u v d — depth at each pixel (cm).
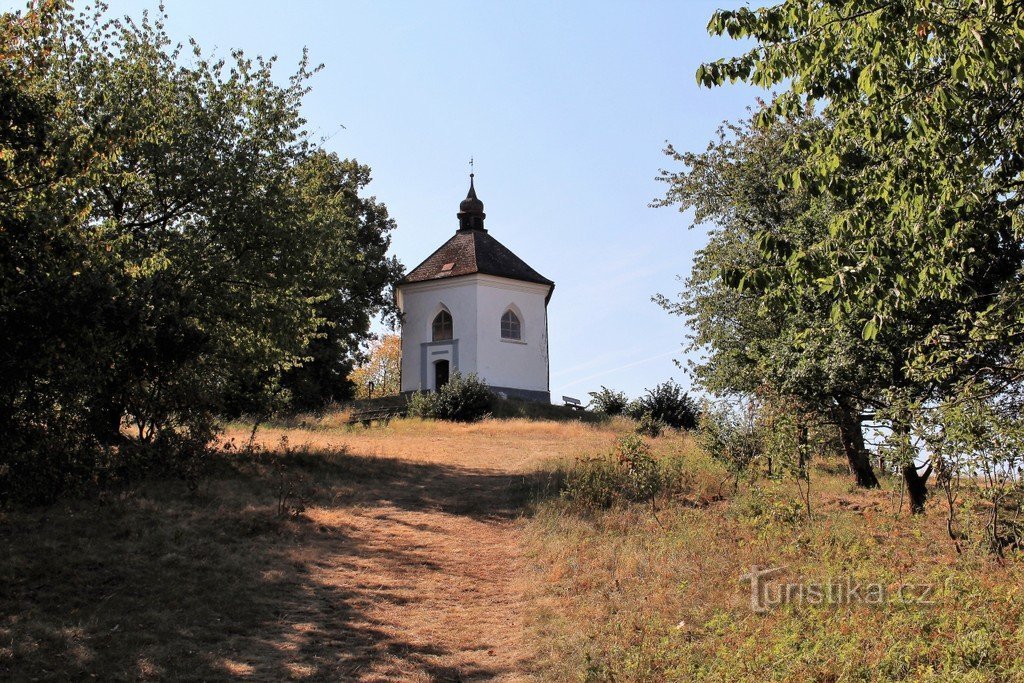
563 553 1271
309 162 2330
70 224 1263
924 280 945
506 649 903
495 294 4438
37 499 1327
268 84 2197
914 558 1099
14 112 1227
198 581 1075
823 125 1541
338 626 968
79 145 1302
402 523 1517
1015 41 771
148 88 2002
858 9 860
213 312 1864
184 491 1519
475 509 1664
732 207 1823
